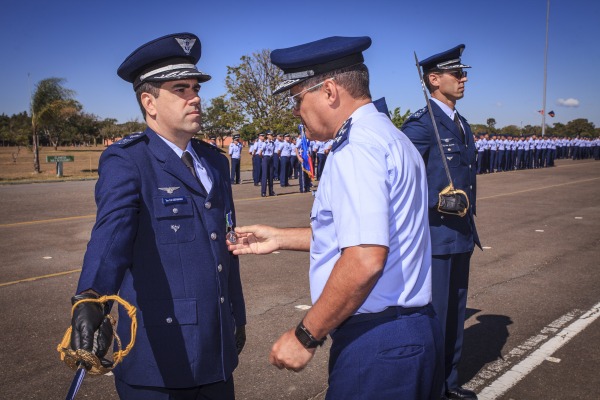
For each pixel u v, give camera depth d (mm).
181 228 1963
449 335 3414
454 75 3518
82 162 36375
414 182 1775
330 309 1610
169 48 1981
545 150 29234
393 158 1705
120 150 1932
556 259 7051
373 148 1668
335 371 1773
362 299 1599
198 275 1966
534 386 3555
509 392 3475
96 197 1874
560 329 4551
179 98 2020
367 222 1569
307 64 1816
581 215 10922
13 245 8023
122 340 1966
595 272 6391
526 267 6637
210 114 46969
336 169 1681
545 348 4160
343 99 1837
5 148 70250
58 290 5730
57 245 8039
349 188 1619
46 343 4285
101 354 1496
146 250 1920
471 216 3518
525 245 7949
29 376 3717
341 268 1589
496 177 22047
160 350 1910
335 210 1653
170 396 1946
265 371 3793
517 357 4004
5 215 11031
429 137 3406
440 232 3301
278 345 1711
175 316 1919
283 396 3439
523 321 4750
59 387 3570
